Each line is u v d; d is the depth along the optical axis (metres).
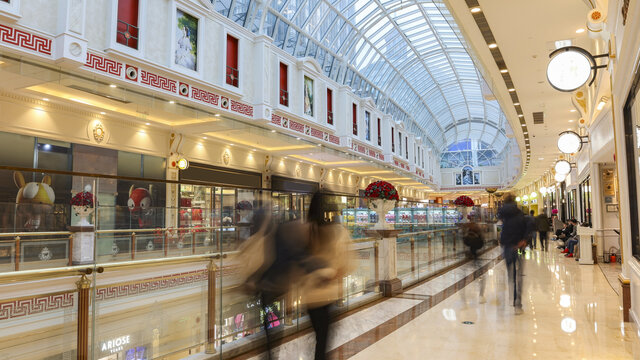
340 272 3.35
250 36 14.08
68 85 8.33
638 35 3.69
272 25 16.34
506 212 6.73
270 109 14.43
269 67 14.57
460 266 12.16
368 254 7.04
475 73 32.84
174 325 4.38
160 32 10.78
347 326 5.50
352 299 6.42
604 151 10.38
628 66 4.52
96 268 3.96
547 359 4.28
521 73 11.02
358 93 25.52
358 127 22.38
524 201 47.03
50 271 3.62
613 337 5.01
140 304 4.21
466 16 7.86
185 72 11.20
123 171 12.42
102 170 11.80
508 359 4.29
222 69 12.59
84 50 8.53
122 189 4.45
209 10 12.13
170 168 13.66
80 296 3.81
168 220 4.88
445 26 25.00
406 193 39.69
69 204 4.05
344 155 19.86
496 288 8.28
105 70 9.36
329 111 19.72
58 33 8.29
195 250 4.68
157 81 10.55
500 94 13.15
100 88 8.77
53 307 3.61
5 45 7.50
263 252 3.36
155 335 4.26
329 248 3.32
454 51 28.77
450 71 33.47
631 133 5.41
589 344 4.76
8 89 9.04
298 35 18.20
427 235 10.01
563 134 10.79
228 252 4.62
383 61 26.67
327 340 3.24
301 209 5.05
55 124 10.47
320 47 20.16
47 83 8.59
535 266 11.91
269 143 16.20
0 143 9.53
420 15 23.56
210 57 12.35
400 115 34.41
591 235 12.30
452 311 6.32
